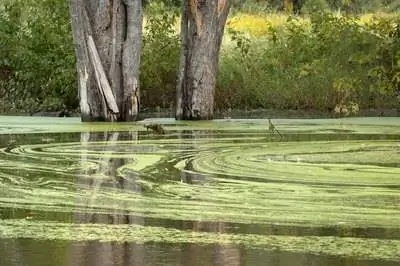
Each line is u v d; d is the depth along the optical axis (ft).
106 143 79.56
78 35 102.22
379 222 43.91
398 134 88.53
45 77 123.65
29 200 50.44
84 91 103.09
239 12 172.04
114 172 61.31
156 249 38.22
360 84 119.55
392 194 51.67
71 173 60.95
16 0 124.06
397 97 123.13
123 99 103.76
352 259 36.40
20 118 108.99
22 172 61.62
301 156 69.56
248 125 99.19
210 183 56.03
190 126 97.55
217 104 125.49
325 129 94.48
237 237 40.50
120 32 103.24
